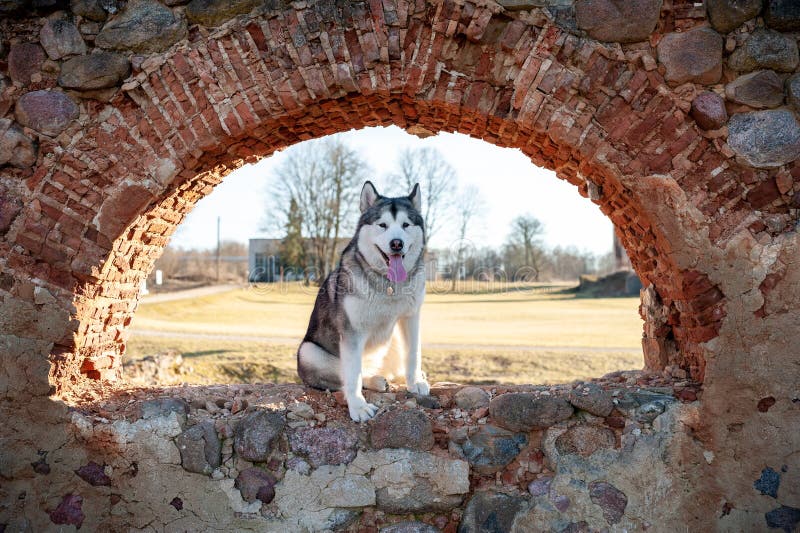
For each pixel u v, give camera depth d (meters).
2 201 4.33
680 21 4.08
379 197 4.89
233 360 11.33
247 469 4.26
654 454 4.10
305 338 5.30
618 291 30.05
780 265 3.97
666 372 4.70
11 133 4.33
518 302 29.06
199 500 4.25
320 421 4.37
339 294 4.73
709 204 4.07
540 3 4.08
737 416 4.00
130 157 4.34
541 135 4.38
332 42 4.20
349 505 4.22
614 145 4.11
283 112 4.31
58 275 4.33
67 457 4.25
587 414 4.21
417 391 4.75
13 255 4.29
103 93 4.34
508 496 4.18
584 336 16.25
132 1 4.33
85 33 4.35
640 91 4.07
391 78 4.23
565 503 4.14
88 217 4.34
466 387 4.82
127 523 4.26
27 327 4.26
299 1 4.19
